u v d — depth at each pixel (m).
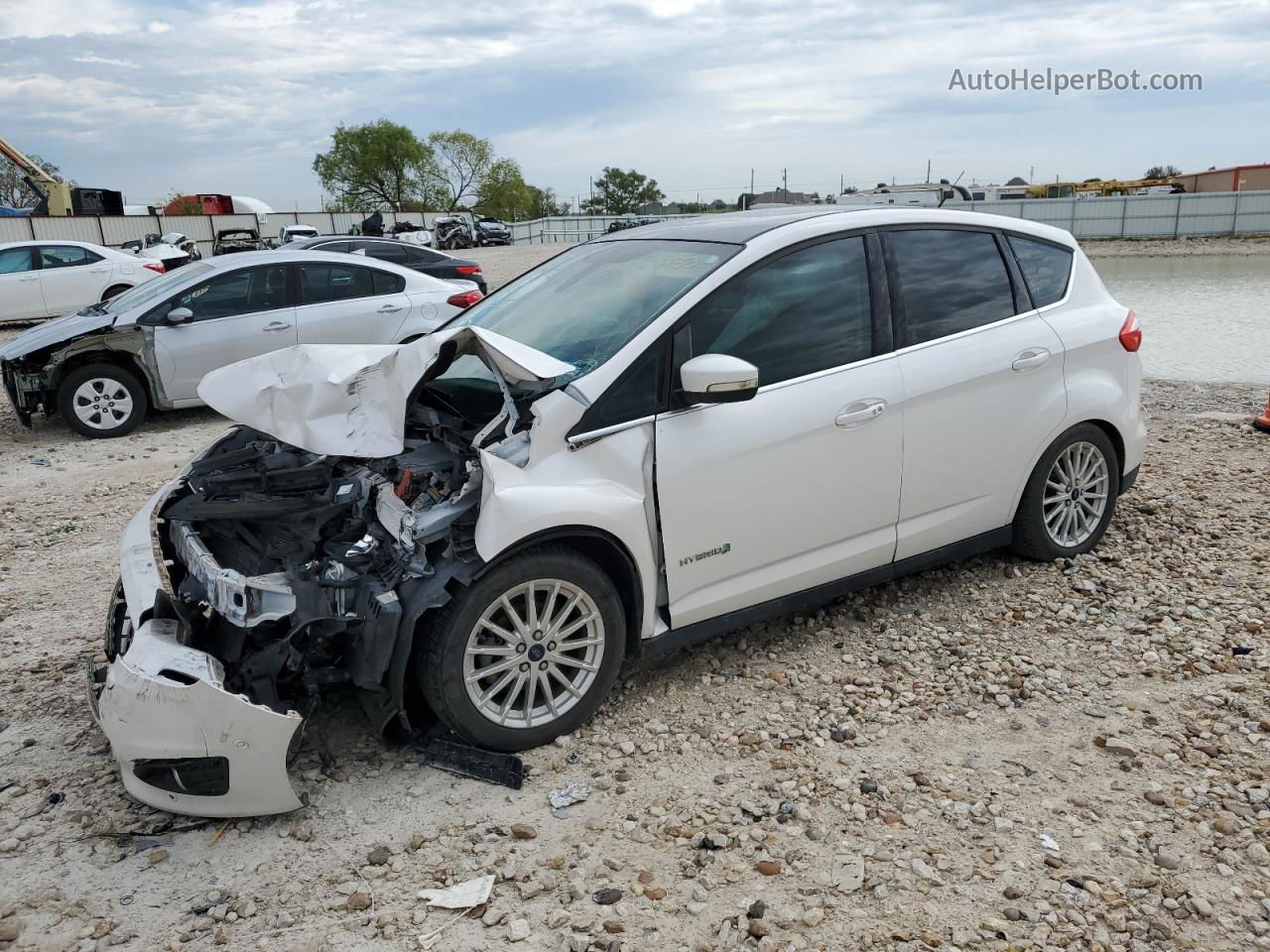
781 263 3.95
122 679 2.90
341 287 9.82
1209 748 3.46
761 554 3.90
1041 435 4.66
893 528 4.28
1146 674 4.01
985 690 3.92
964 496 4.48
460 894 2.82
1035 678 4.00
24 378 8.93
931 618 4.57
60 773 3.50
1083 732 3.62
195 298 9.27
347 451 3.42
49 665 4.32
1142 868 2.88
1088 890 2.79
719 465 3.69
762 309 3.87
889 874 2.88
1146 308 17.94
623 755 3.52
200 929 2.72
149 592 3.25
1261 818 3.08
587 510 3.38
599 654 3.61
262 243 34.53
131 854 3.04
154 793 3.01
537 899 2.81
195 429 9.48
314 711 3.60
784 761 3.46
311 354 3.89
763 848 3.00
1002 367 4.45
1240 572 4.99
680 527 3.65
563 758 3.51
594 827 3.12
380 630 3.13
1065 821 3.10
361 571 3.21
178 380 9.25
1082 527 5.15
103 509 6.75
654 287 3.95
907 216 4.37
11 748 3.66
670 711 3.82
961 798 3.22
